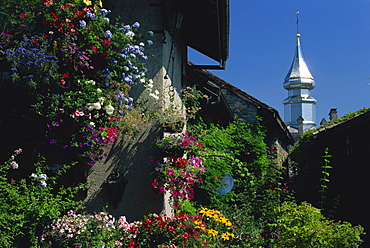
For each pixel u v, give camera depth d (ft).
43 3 24.03
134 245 23.04
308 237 30.48
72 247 22.99
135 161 25.88
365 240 41.86
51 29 24.12
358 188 44.70
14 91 23.91
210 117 46.24
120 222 24.23
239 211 35.73
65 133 23.13
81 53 23.82
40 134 24.14
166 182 24.58
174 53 31.17
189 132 36.58
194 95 36.04
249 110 56.44
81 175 25.41
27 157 24.81
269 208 39.45
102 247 23.04
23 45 22.79
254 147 49.73
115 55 24.93
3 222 20.76
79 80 23.77
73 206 24.71
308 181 57.31
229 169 39.55
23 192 22.85
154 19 27.27
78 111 22.59
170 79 29.43
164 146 25.21
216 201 35.88
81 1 24.59
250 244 32.94
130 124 25.07
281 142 67.46
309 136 57.77
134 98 26.53
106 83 24.48
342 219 48.14
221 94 40.27
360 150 44.52
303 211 32.07
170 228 23.50
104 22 25.05
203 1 30.60
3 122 23.93
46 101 23.27
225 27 31.14
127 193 25.70
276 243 33.55
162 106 26.58
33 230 22.27
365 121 41.39
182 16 27.25
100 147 24.44
